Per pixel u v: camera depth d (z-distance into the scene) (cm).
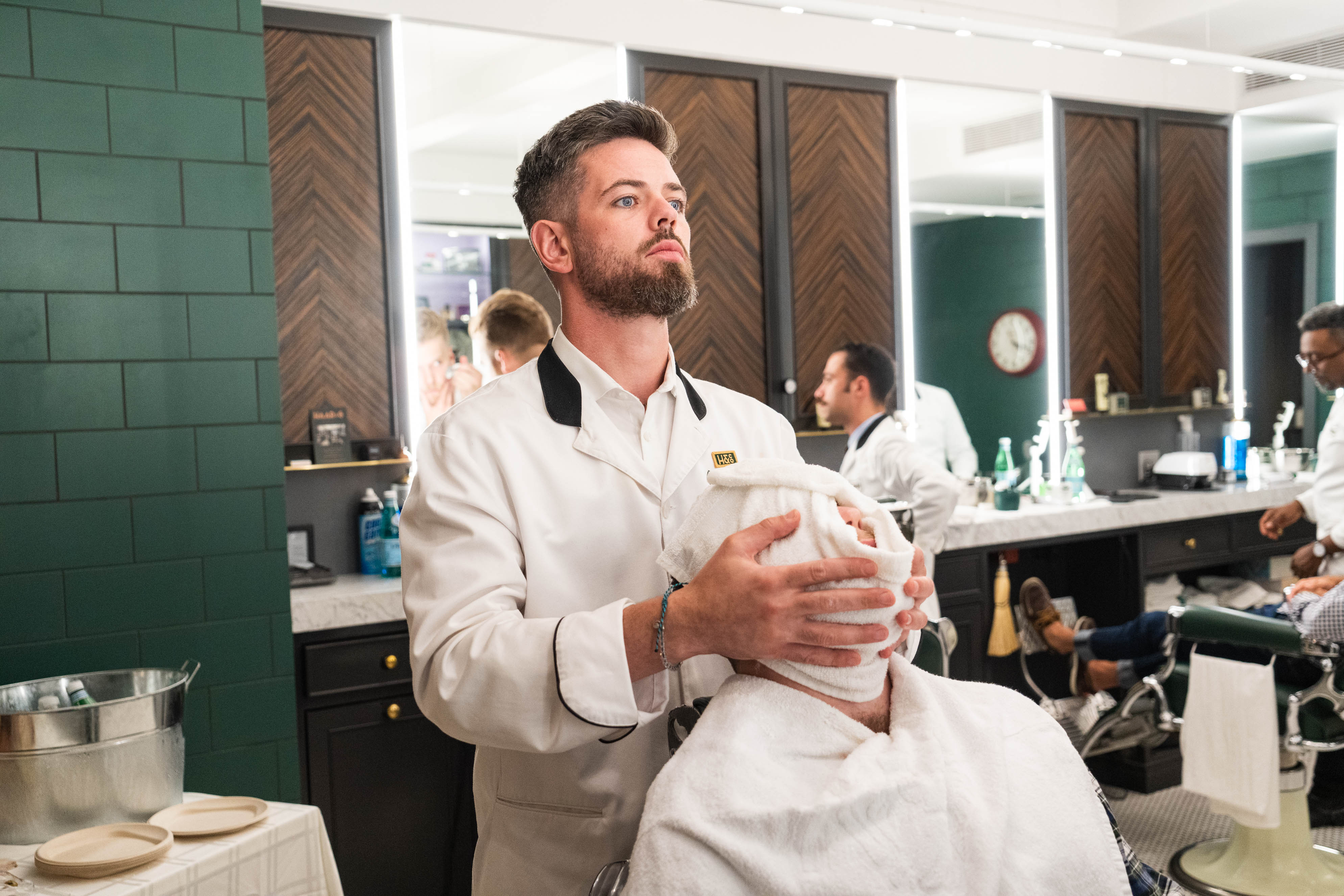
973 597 337
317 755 247
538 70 312
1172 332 435
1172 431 459
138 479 213
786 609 91
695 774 95
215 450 222
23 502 203
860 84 362
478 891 125
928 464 293
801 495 99
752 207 342
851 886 92
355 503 300
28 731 157
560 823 116
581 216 113
